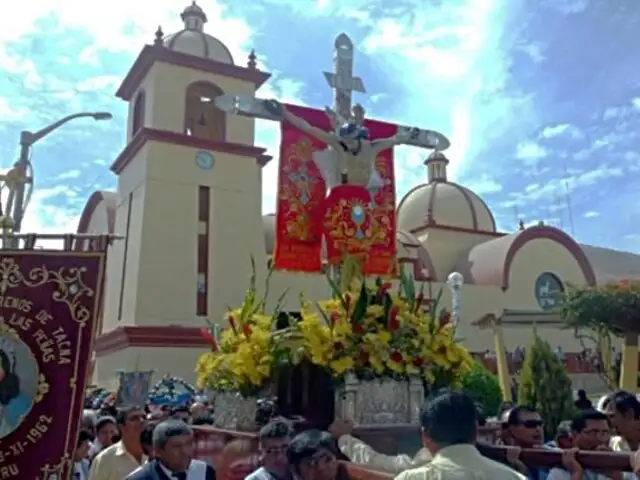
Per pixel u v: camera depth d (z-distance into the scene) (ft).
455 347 20.25
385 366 19.11
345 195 24.88
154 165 79.20
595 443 16.51
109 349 78.69
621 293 71.77
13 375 15.49
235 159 84.23
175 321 76.18
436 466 10.31
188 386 59.16
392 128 28.22
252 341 20.59
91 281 16.19
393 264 26.76
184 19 92.73
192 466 17.16
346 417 18.45
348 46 27.71
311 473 13.70
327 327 19.40
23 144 35.83
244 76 86.74
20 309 15.75
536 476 14.25
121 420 22.27
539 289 111.96
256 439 18.56
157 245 77.36
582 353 102.27
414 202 129.59
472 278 113.19
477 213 127.54
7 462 15.19
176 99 82.28
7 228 17.49
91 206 100.83
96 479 21.30
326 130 26.86
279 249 25.63
